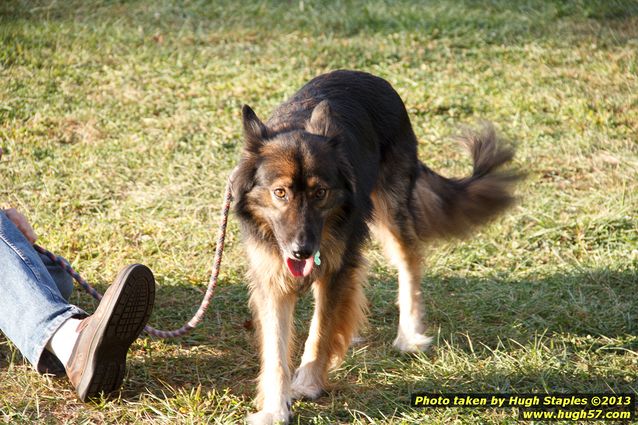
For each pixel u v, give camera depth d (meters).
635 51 11.95
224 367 5.19
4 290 4.51
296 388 4.85
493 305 6.14
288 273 4.86
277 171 4.67
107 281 6.34
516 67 11.51
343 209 4.95
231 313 6.00
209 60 11.67
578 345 5.48
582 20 13.19
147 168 8.58
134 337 4.41
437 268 6.81
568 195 8.05
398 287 6.57
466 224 6.58
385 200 5.96
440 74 11.23
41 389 4.71
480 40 12.40
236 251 6.99
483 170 6.65
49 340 4.50
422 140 9.35
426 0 14.07
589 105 10.20
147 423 4.43
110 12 13.20
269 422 4.43
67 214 7.54
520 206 7.75
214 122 9.73
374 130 5.88
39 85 10.51
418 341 5.57
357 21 13.10
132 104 10.12
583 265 6.72
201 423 4.41
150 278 4.23
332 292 5.05
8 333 4.56
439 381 5.00
